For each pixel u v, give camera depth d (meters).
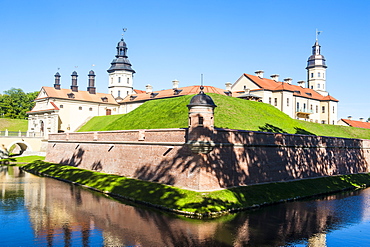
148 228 22.72
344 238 21.83
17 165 59.88
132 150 38.16
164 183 32.47
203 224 23.62
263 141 34.72
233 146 31.45
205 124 28.81
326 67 97.00
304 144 39.97
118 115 71.62
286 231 22.70
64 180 43.12
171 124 42.28
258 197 30.36
